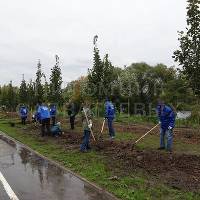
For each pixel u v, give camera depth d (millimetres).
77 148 16719
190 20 12102
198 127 27031
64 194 9453
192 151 15906
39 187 10141
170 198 9039
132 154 14352
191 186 10078
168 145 15492
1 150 17078
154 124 29406
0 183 10602
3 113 51438
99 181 10688
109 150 15695
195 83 12281
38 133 24125
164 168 12141
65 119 34531
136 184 10281
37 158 14836
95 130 23922
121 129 24547
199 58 12109
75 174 11766
